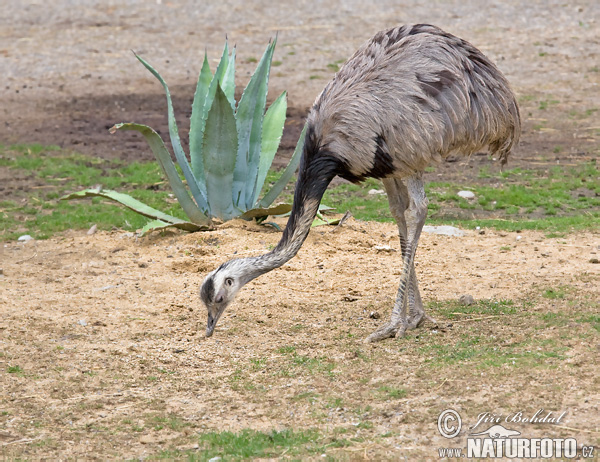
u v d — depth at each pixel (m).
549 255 20.72
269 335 16.25
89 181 28.14
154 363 15.13
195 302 18.22
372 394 13.24
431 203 25.89
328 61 42.91
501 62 41.91
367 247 21.89
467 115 15.08
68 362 15.17
